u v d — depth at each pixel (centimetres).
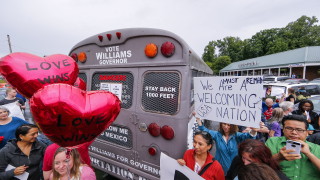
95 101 118
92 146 308
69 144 124
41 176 266
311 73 2480
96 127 123
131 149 262
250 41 5934
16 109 358
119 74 269
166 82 226
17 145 222
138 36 239
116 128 278
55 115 104
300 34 5069
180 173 197
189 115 233
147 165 247
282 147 172
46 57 150
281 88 725
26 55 142
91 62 296
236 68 4125
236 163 189
